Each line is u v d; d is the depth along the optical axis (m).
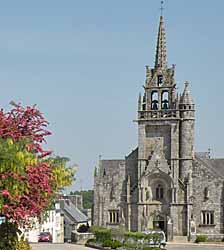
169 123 119.56
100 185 121.94
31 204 41.50
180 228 116.69
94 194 122.06
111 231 90.44
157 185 119.31
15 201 39.72
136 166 121.12
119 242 78.88
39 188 42.12
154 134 120.50
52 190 49.00
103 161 124.25
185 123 119.25
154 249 73.88
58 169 55.62
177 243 110.19
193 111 119.62
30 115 45.22
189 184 117.31
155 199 118.94
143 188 119.25
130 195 120.25
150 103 121.44
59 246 77.94
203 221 116.75
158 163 118.94
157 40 124.00
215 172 122.12
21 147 41.09
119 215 120.38
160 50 123.06
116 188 121.25
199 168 117.94
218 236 115.25
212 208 116.38
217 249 91.25
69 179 57.69
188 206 116.56
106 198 121.31
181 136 119.56
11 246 46.09
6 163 38.28
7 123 42.28
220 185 116.69
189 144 118.94
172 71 121.38
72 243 91.75
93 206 121.81
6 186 38.81
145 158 120.31
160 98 121.00
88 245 84.12
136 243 80.44
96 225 119.44
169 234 116.25
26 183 40.41
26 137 43.06
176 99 120.19
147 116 120.88
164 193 118.56
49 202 50.53
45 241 111.38
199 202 117.12
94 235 91.56
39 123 45.38
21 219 41.94
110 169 123.12
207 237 115.25
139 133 120.94
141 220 118.56
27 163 40.62
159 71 121.81
